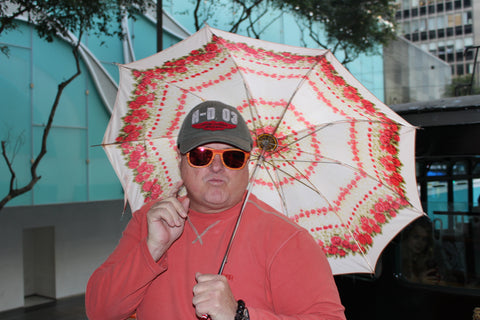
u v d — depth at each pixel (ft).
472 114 11.10
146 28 41.09
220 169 5.62
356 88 6.08
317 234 7.16
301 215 7.25
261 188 7.42
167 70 6.91
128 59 39.58
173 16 42.50
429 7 183.21
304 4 42.86
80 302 35.60
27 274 37.91
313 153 6.98
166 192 7.20
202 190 5.62
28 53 33.53
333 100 6.53
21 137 32.76
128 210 41.81
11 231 33.71
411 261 11.59
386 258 11.85
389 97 77.30
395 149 6.56
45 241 37.45
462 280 11.07
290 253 5.26
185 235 5.75
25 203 32.81
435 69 97.40
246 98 6.96
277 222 5.55
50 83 34.68
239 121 5.83
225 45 6.38
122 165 7.41
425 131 11.59
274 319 4.76
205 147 5.69
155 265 5.26
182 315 5.32
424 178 11.81
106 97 38.06
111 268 5.55
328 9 44.55
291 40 48.91
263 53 6.31
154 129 7.33
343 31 46.11
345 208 7.00
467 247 11.10
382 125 6.50
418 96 89.04
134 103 7.21
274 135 6.97
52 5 24.67
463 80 100.83
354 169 6.79
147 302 5.60
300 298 5.08
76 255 37.68
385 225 6.82
